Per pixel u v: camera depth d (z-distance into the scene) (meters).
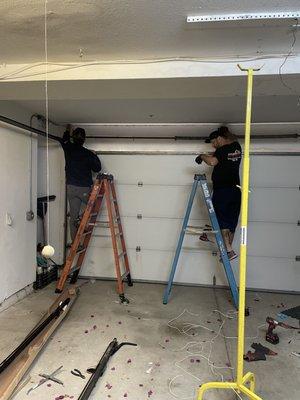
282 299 3.91
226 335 2.87
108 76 2.29
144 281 4.41
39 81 2.37
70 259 3.83
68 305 3.28
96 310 3.36
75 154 3.98
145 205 4.38
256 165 4.12
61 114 3.75
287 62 2.11
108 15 1.68
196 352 2.54
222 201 3.59
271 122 3.93
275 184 4.11
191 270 4.32
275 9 1.61
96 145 4.39
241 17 1.66
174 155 4.28
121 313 3.30
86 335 2.77
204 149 4.20
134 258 4.43
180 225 4.32
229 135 3.64
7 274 3.22
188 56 2.20
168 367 2.32
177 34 1.88
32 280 3.76
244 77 2.18
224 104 3.18
